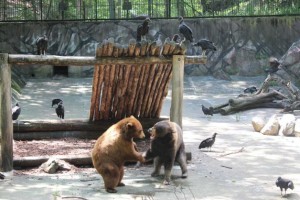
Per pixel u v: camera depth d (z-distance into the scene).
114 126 7.06
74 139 9.73
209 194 6.86
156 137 7.15
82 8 21.56
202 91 17.59
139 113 9.83
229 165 8.39
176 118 8.45
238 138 10.57
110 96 9.39
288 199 6.71
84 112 13.39
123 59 8.20
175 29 20.34
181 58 8.35
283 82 14.02
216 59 20.08
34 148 8.92
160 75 9.03
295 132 10.80
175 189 7.05
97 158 6.93
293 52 17.88
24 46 19.92
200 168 8.17
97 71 8.71
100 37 20.20
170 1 21.28
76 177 7.61
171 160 7.27
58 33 20.08
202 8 22.02
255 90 14.98
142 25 8.38
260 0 21.70
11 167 7.82
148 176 7.69
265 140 10.40
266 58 20.16
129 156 6.96
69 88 17.59
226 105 13.77
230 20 20.42
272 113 13.33
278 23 20.45
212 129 11.55
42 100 15.29
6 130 7.76
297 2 21.53
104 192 6.86
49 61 7.97
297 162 8.65
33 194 6.80
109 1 21.52
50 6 21.44
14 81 16.83
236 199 6.67
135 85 9.18
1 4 20.89
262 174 7.89
